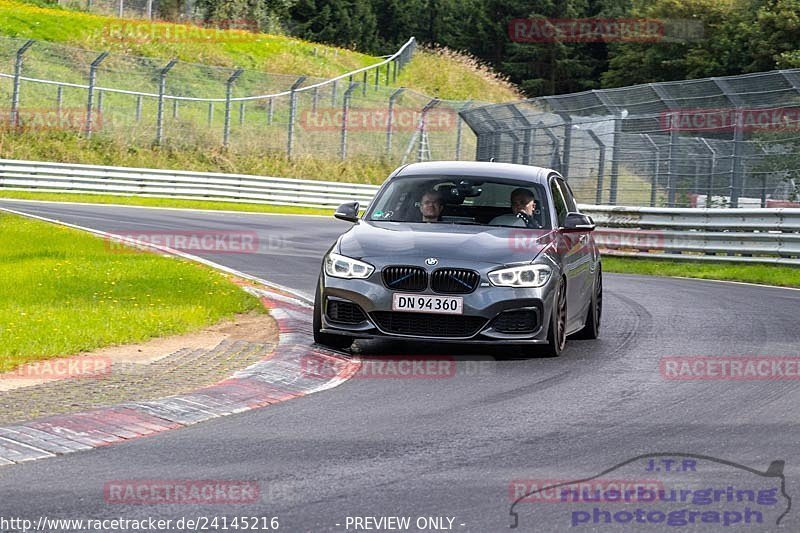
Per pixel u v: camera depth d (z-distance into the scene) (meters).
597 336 38.91
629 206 88.50
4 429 22.20
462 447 21.94
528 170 38.69
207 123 154.25
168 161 142.88
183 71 167.75
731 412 25.81
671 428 23.94
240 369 29.80
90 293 44.38
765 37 185.25
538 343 32.72
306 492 18.42
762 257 73.00
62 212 94.38
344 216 36.44
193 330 36.81
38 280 47.03
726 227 74.44
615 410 25.91
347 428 23.59
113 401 25.33
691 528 16.62
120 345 33.44
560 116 100.25
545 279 32.91
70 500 17.78
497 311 32.22
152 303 42.25
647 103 89.00
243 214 114.12
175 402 25.44
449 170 37.88
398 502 17.88
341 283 32.88
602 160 94.31
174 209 115.00
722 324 42.38
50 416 23.50
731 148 86.56
